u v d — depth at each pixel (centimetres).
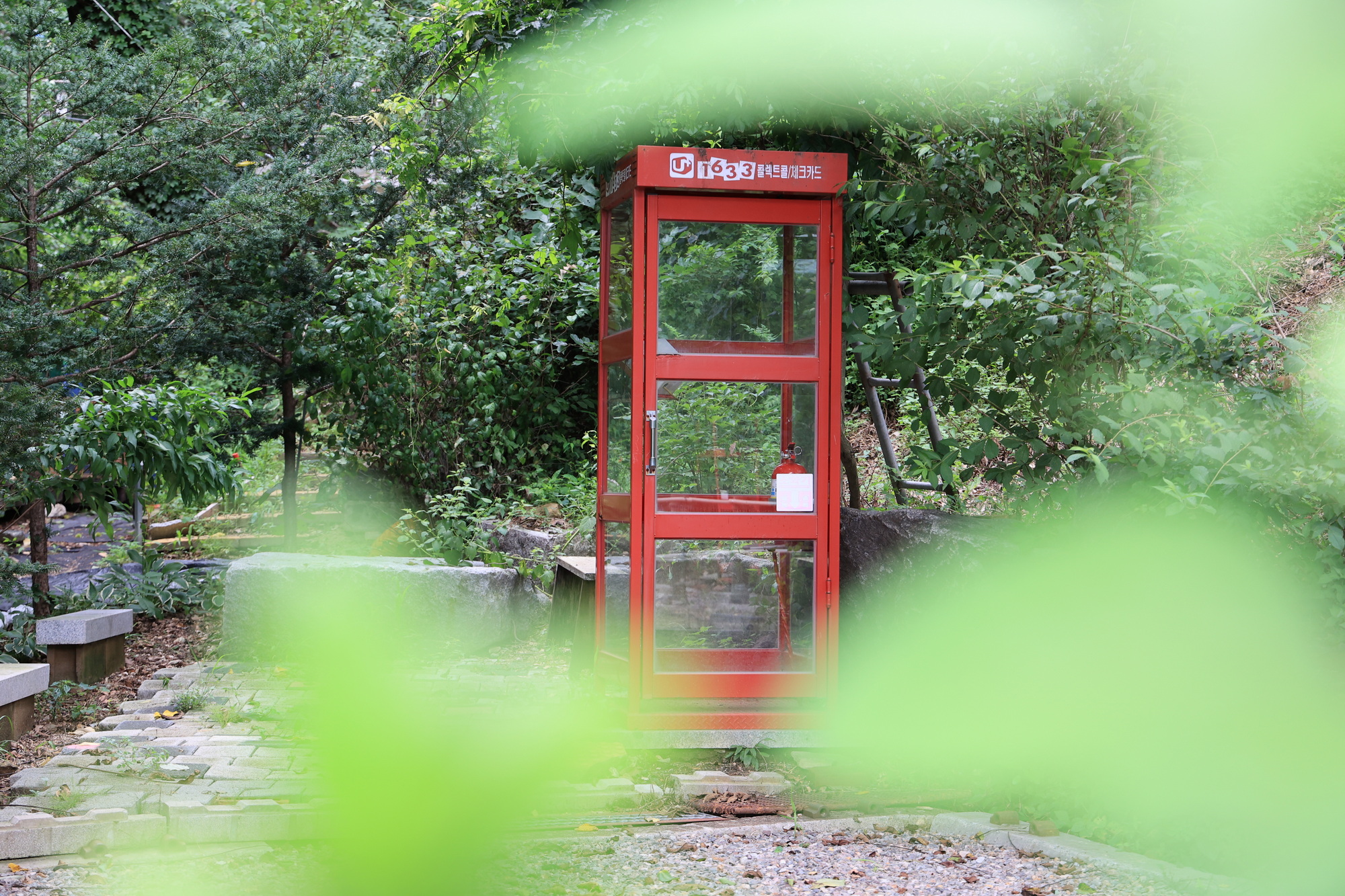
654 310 498
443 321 951
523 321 977
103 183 752
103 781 443
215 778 450
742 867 378
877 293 619
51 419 650
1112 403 462
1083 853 380
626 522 519
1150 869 362
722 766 491
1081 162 472
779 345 509
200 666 662
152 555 834
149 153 741
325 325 898
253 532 1047
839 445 517
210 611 802
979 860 385
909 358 513
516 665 680
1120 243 490
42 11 701
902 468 701
